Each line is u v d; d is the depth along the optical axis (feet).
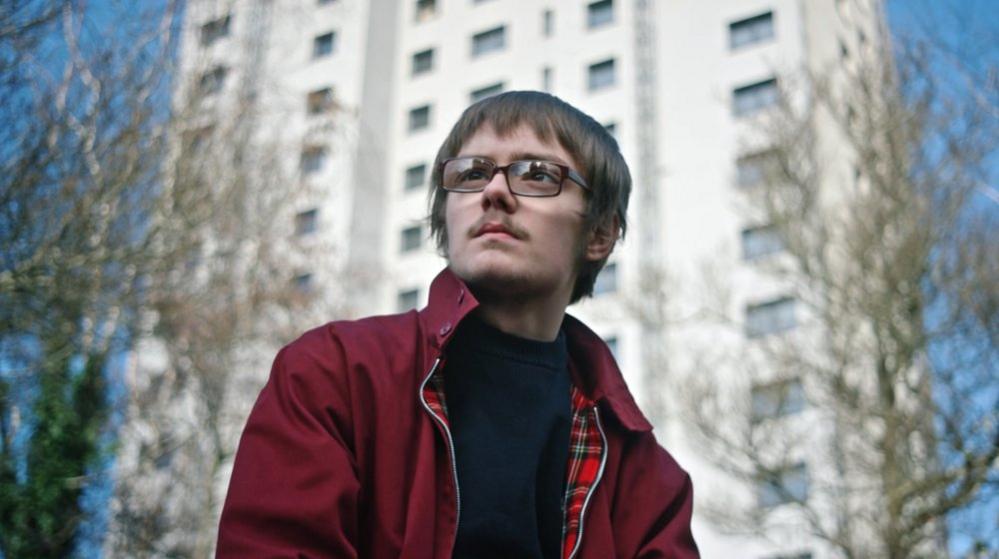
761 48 93.81
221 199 37.58
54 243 28.32
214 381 48.73
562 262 6.37
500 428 6.10
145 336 39.63
